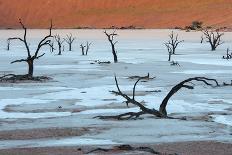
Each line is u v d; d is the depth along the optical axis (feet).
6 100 121.70
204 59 237.45
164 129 89.61
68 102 118.62
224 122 96.73
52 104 115.85
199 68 194.39
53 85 148.56
